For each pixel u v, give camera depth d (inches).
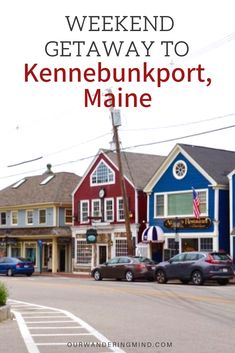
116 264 1499.8
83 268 1984.5
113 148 1948.8
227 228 1603.1
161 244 1754.4
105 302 869.8
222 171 1643.7
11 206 2294.5
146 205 1831.9
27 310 760.3
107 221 1911.9
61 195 2149.4
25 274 1878.7
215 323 613.9
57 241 2100.1
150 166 1987.0
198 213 1584.6
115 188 1895.9
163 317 669.9
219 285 1289.4
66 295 1010.1
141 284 1328.7
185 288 1160.8
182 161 1694.1
